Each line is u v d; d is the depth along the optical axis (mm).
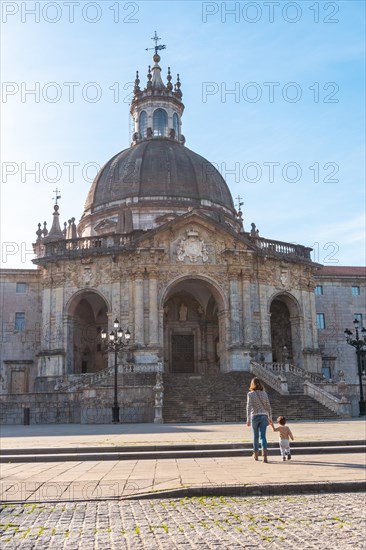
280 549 8516
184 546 8688
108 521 10297
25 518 10609
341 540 8953
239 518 10438
